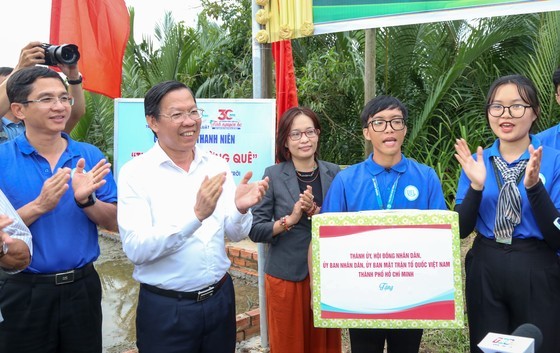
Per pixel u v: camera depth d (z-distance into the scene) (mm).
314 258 2061
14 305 2164
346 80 6496
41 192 2061
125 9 3592
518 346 1225
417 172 2334
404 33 6625
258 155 3062
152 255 1970
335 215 2047
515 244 2191
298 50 7480
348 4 3029
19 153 2264
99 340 2414
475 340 2342
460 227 2211
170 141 2135
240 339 3783
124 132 3084
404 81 7000
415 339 2375
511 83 2188
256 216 2689
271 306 2713
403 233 2010
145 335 2152
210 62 7816
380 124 2252
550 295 2158
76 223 2279
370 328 2168
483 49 5992
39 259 2180
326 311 2055
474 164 2184
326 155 7297
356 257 2033
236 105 3059
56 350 2287
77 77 2736
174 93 2100
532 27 6129
